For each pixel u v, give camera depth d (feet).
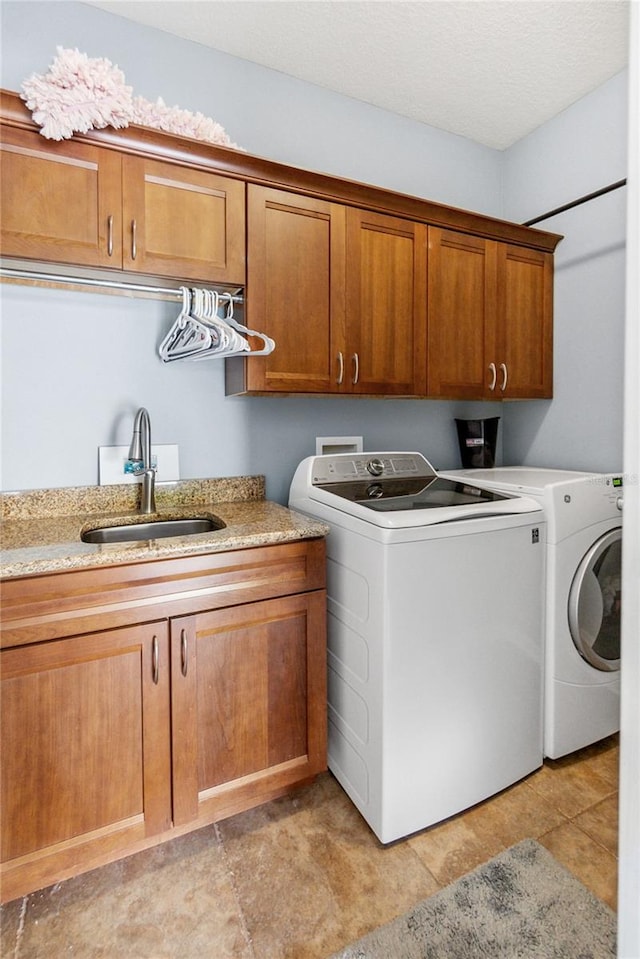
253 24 6.08
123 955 3.88
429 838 4.96
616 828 5.06
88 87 4.64
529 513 5.53
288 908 4.24
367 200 6.30
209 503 6.63
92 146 4.86
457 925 4.10
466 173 8.54
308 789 5.65
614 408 7.32
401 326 6.63
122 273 5.17
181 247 5.29
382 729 4.75
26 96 4.47
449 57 6.63
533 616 5.62
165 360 6.12
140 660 4.40
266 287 5.74
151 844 4.53
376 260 6.42
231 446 6.83
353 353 6.30
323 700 5.30
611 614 6.28
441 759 5.04
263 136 6.84
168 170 5.21
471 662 5.16
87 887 4.44
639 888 1.45
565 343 7.94
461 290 7.09
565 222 7.83
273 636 5.00
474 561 5.12
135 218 5.06
